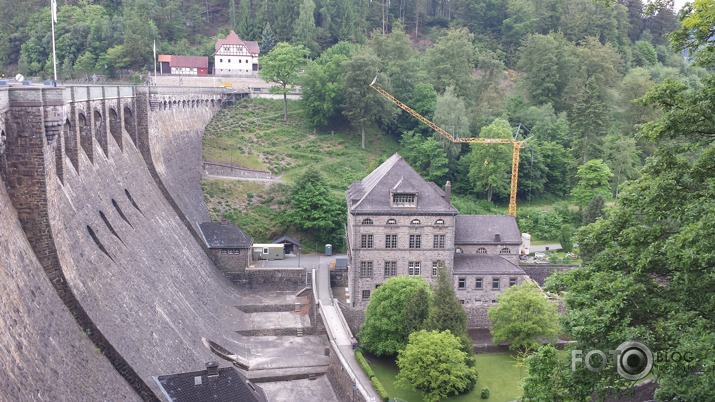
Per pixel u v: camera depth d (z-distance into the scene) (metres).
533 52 174.50
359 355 77.50
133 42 172.50
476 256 97.50
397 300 79.00
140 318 59.19
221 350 73.00
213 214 117.56
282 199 125.00
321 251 117.31
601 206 119.94
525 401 36.00
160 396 50.88
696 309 32.00
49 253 49.12
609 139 147.25
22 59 170.25
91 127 67.81
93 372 46.91
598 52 179.00
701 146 35.34
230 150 140.88
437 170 145.50
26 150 48.19
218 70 187.50
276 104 164.50
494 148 140.50
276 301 95.31
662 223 37.25
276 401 69.38
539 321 80.62
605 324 32.50
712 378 28.02
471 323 94.69
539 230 130.88
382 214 92.75
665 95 35.38
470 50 172.12
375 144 156.50
